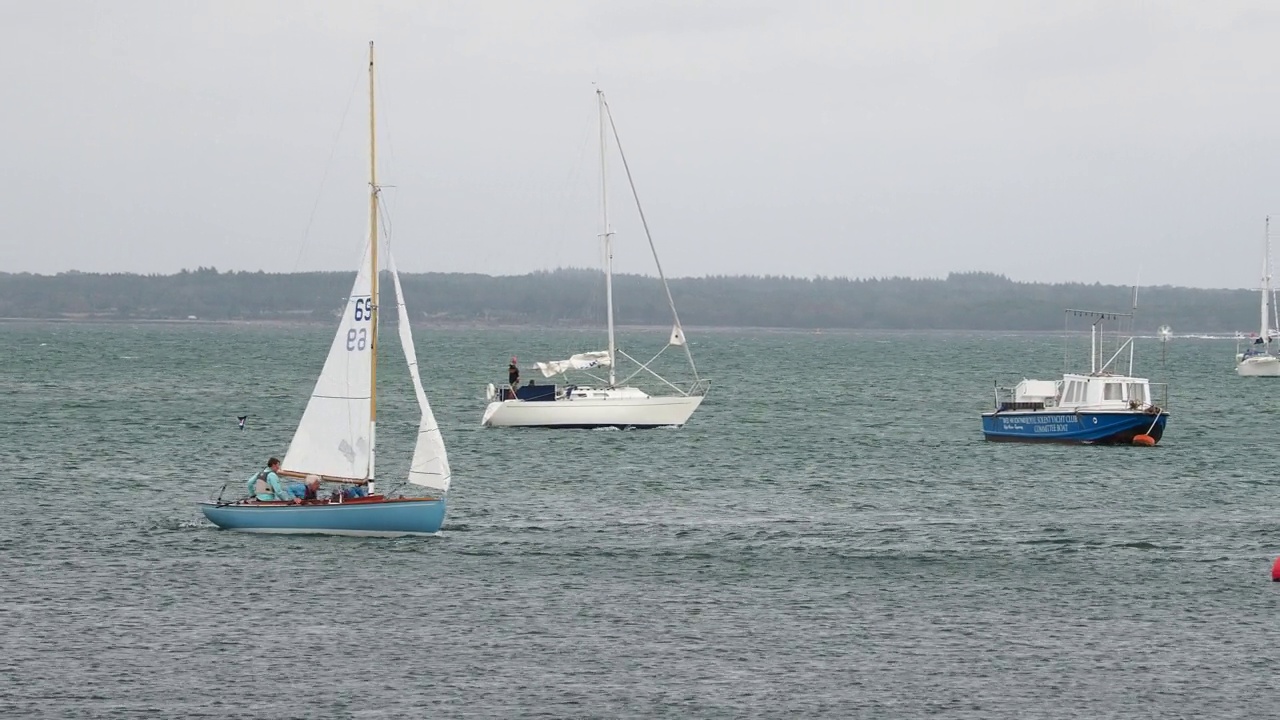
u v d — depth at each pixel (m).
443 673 123.38
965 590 154.75
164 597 146.88
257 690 118.19
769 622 140.50
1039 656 129.62
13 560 163.62
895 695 118.81
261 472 183.50
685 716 113.69
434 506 179.12
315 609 143.12
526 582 156.12
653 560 169.38
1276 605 148.62
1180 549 179.38
